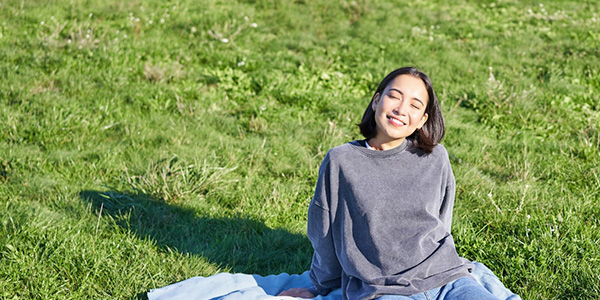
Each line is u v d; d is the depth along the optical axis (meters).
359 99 6.70
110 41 7.62
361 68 7.62
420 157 2.66
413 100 2.56
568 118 6.13
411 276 2.49
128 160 4.90
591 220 3.90
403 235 2.55
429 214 2.58
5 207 3.93
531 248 3.46
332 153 2.65
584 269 3.25
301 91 6.60
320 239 2.71
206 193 4.46
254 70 7.41
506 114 6.24
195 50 7.86
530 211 4.09
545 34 9.30
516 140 5.69
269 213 4.17
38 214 3.82
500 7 11.13
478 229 3.92
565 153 5.21
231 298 2.81
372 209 2.56
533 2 11.32
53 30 7.91
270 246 3.78
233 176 4.77
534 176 4.89
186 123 5.73
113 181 4.56
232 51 7.95
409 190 2.58
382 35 9.16
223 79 6.95
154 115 5.86
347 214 2.62
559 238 3.61
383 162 2.62
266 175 4.88
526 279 3.26
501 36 9.31
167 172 4.46
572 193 4.54
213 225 4.04
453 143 5.59
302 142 5.55
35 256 3.31
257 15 9.76
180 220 4.03
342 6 10.45
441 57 8.09
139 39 8.02
